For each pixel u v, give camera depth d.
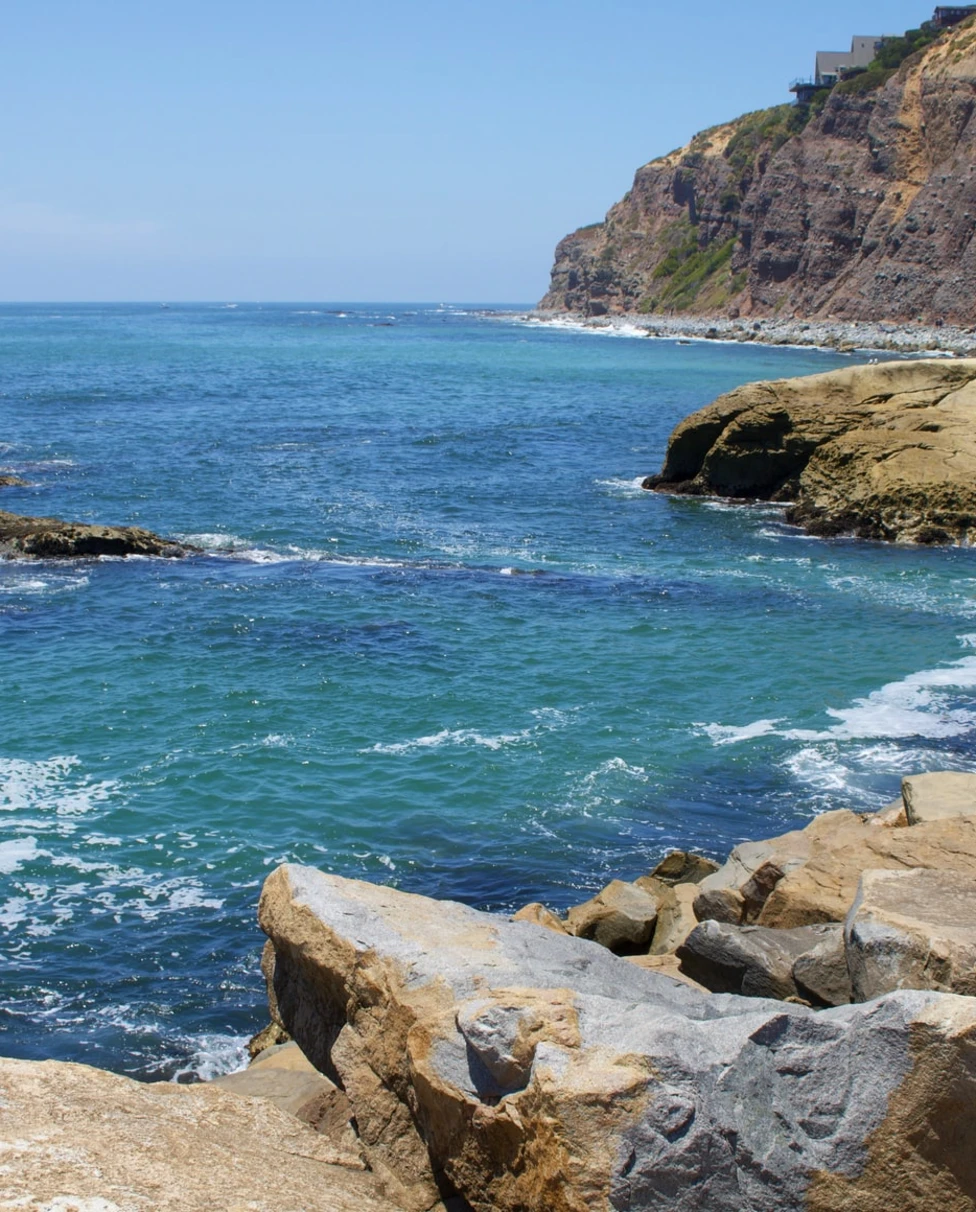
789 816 17.61
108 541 32.72
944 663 24.52
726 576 32.41
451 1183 7.53
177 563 32.25
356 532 37.66
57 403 71.94
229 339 162.88
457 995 7.77
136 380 90.62
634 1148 6.24
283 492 44.34
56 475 46.22
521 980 7.88
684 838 16.94
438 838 16.78
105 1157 6.35
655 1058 6.48
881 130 135.50
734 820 17.50
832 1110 6.61
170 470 48.31
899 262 126.88
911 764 19.28
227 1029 12.54
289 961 9.44
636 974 8.57
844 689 22.81
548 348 136.62
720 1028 6.80
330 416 69.19
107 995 13.06
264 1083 9.16
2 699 21.55
